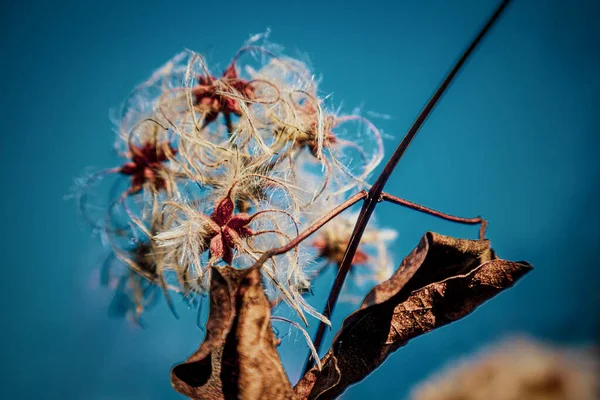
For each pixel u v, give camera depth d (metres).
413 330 0.22
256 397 0.21
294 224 0.25
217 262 0.24
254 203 0.25
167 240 0.25
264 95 0.26
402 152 0.22
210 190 0.25
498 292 0.22
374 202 0.23
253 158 0.25
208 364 0.21
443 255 0.22
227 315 0.21
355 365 0.21
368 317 0.22
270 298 0.24
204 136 0.26
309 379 0.22
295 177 0.26
